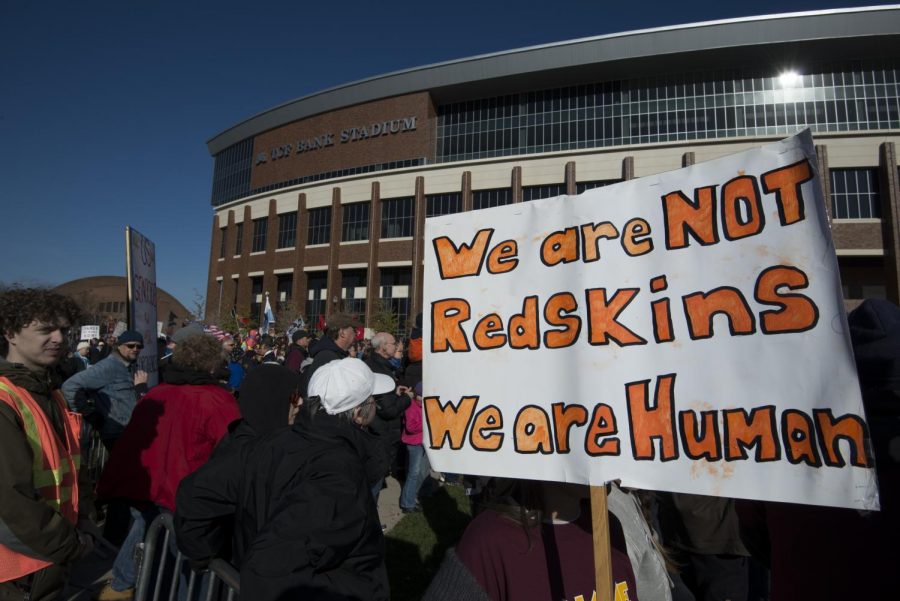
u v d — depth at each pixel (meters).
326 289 34.06
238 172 41.81
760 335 1.41
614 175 28.05
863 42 25.64
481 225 1.91
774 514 1.59
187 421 3.14
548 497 1.62
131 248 4.71
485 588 1.44
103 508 4.99
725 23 26.58
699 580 2.43
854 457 1.25
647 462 1.50
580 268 1.70
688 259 1.54
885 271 24.36
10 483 1.87
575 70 29.38
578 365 1.65
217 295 40.62
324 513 1.52
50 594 2.05
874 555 1.33
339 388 1.90
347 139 35.00
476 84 31.59
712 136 27.83
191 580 2.14
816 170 1.37
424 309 1.97
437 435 1.85
